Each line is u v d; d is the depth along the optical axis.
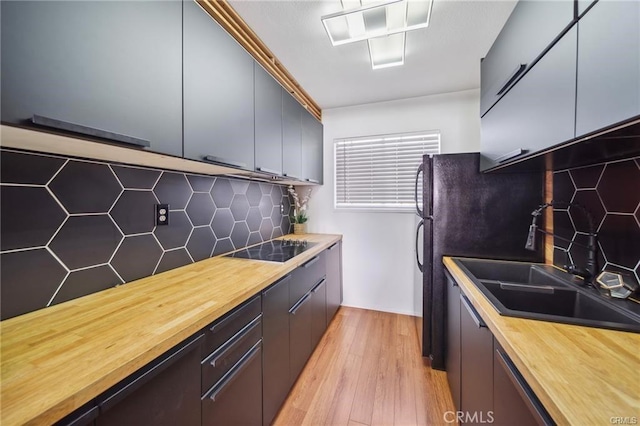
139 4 0.88
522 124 1.10
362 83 2.36
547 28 0.90
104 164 1.10
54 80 0.65
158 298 1.00
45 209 0.91
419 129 2.69
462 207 1.83
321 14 1.47
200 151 1.15
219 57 1.28
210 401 0.92
